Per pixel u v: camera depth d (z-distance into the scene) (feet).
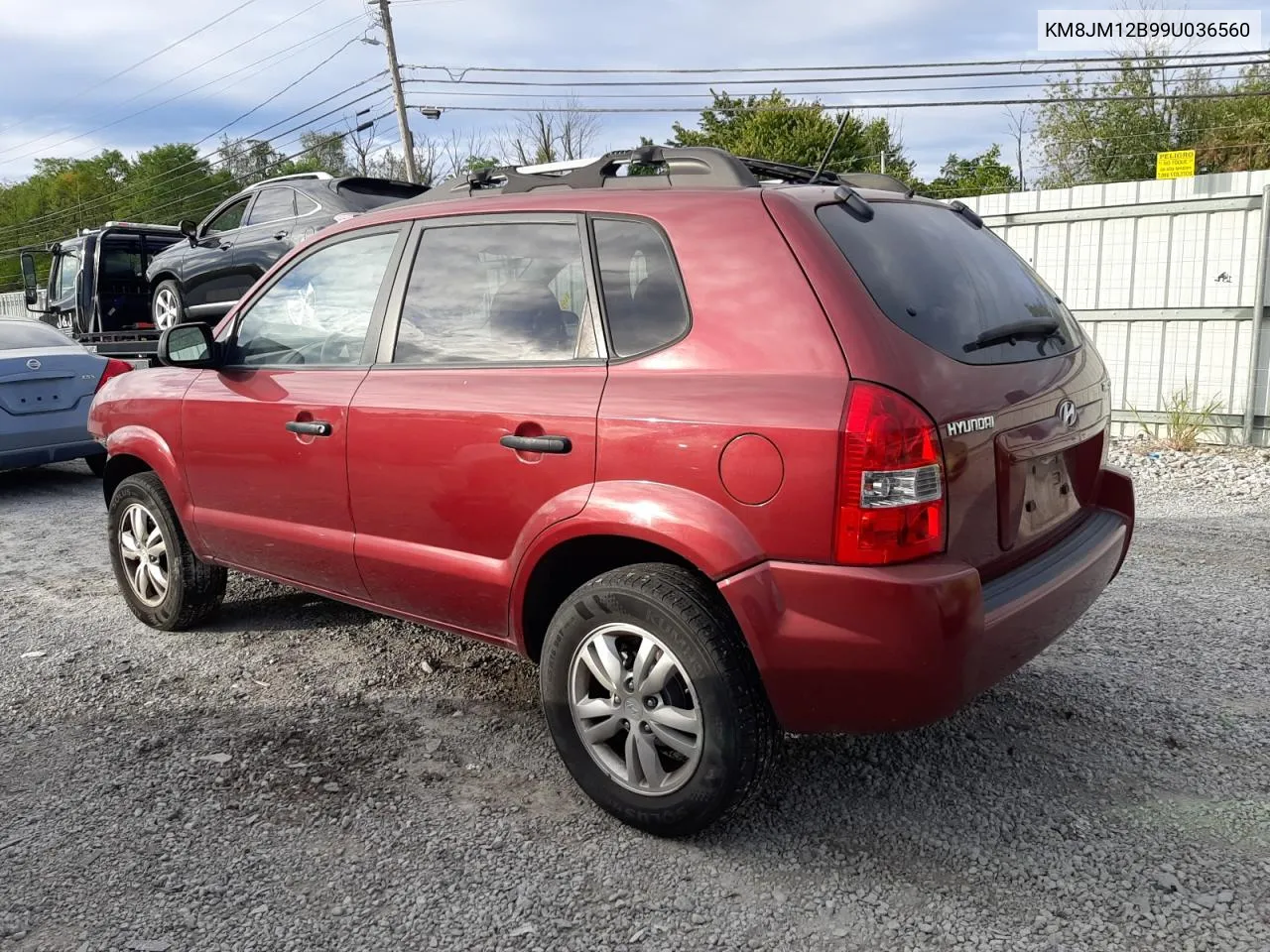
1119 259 31.50
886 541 8.13
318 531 12.41
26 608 17.19
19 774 11.09
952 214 11.32
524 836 9.73
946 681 8.30
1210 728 11.59
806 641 8.41
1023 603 8.93
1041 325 10.51
